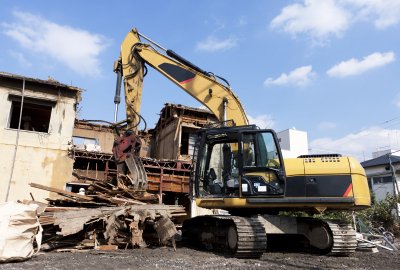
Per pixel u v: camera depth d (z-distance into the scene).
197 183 9.41
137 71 11.37
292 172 9.15
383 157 36.38
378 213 21.89
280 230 9.35
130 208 8.84
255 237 8.04
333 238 8.91
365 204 8.90
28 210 7.09
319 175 9.00
